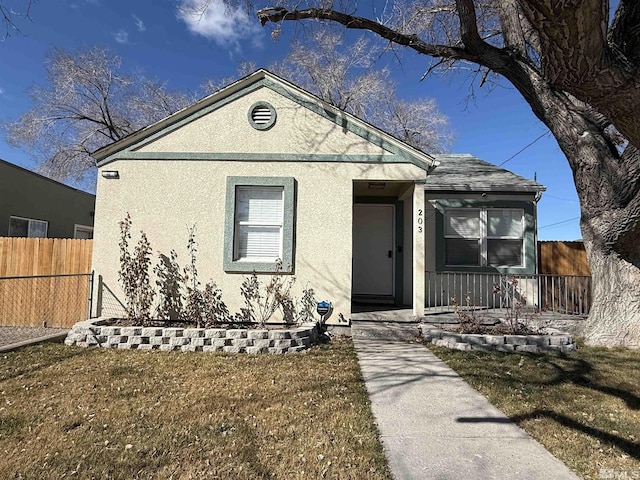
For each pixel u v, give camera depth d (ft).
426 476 8.70
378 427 11.32
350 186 25.27
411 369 17.34
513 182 32.35
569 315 27.66
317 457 9.45
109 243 24.94
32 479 8.40
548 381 15.84
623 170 20.88
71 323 27.04
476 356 19.67
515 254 31.96
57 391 13.82
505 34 23.99
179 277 24.73
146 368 16.96
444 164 39.55
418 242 25.27
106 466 8.90
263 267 24.64
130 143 25.43
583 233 23.77
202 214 25.05
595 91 11.78
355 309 28.73
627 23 13.55
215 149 25.41
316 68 67.67
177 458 9.31
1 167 37.70
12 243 27.78
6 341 22.59
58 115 65.87
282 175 25.32
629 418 12.21
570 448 10.15
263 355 19.79
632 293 22.00
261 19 25.26
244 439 10.31
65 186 48.70
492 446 10.22
